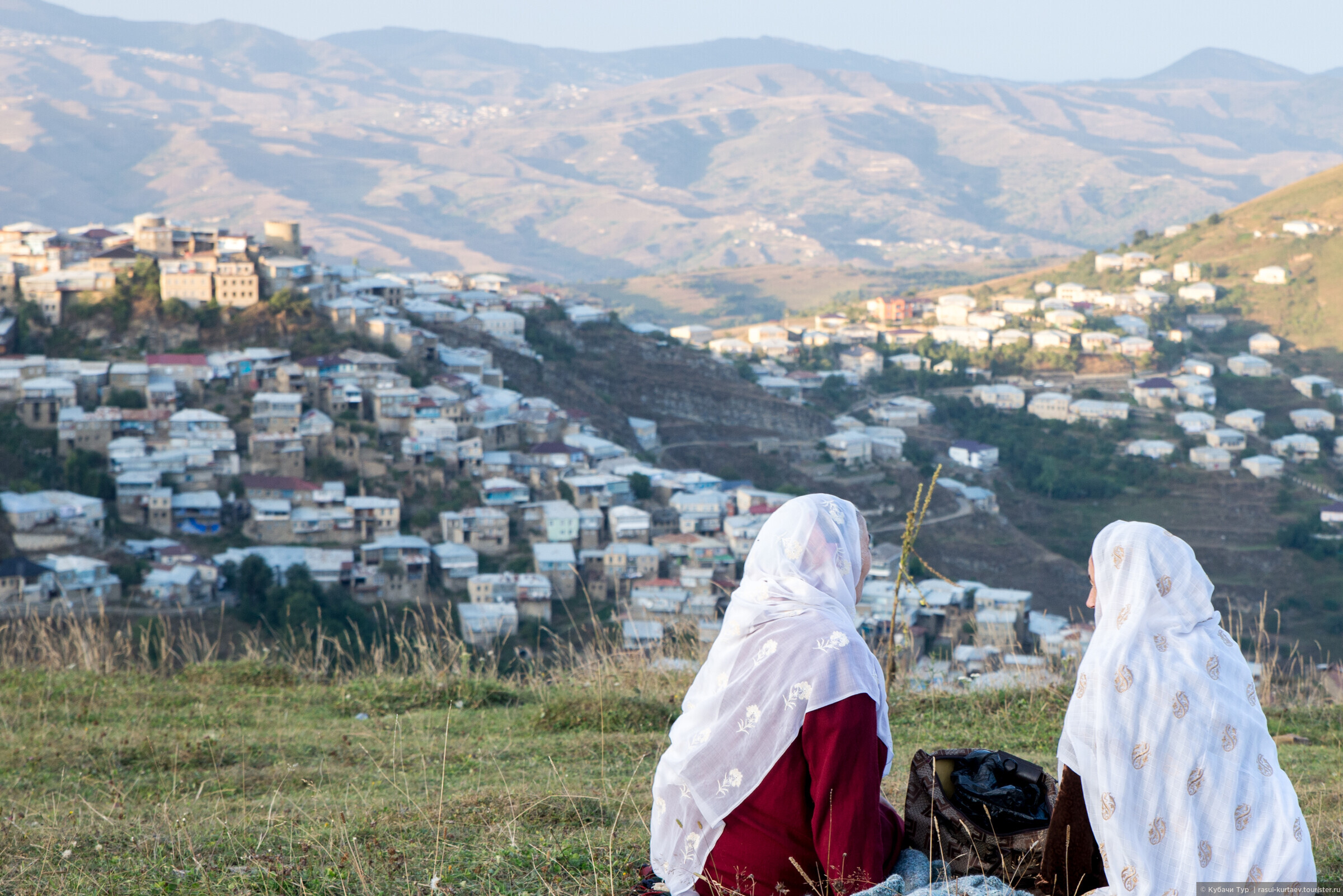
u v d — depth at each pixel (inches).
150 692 369.7
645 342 4931.1
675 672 386.3
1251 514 4001.0
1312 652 3011.8
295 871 177.8
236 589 2434.8
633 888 153.8
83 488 2755.9
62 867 190.2
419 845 193.5
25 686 371.9
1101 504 4156.0
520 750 290.5
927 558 3430.1
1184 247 7234.3
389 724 331.6
